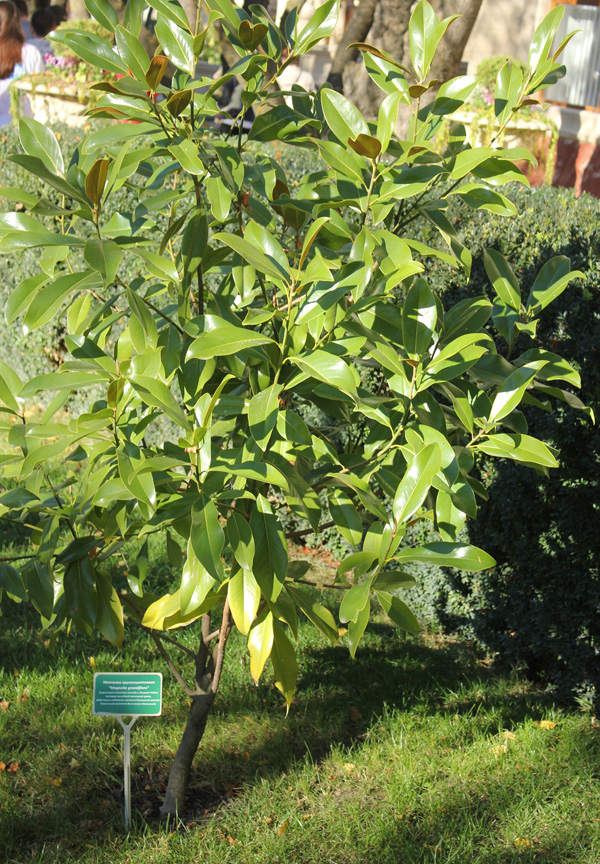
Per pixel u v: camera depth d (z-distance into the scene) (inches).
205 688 110.1
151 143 113.0
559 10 93.5
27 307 83.7
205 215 93.1
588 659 143.0
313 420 195.8
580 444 140.2
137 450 87.8
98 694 104.7
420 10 95.2
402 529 82.7
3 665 147.2
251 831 109.1
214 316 88.1
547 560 145.3
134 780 119.6
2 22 327.3
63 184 78.7
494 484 149.6
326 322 86.0
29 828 108.0
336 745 129.2
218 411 88.8
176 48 92.4
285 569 84.4
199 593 83.2
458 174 90.4
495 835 110.6
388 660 157.2
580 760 126.0
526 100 95.9
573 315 139.2
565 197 182.2
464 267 96.4
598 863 106.0
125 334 100.7
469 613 164.4
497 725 136.5
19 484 103.2
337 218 94.8
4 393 94.2
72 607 96.9
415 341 87.6
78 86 313.3
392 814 112.4
